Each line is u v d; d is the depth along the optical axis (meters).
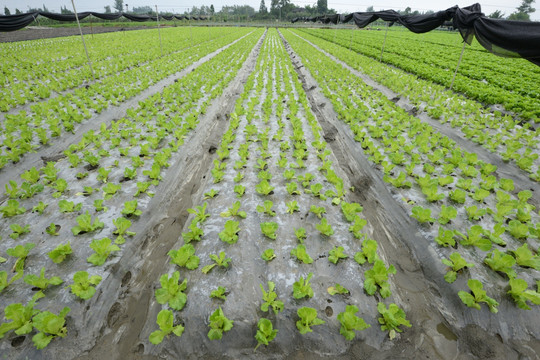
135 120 8.62
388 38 40.25
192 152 7.11
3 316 3.14
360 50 25.69
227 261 3.80
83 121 8.45
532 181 6.08
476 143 7.64
